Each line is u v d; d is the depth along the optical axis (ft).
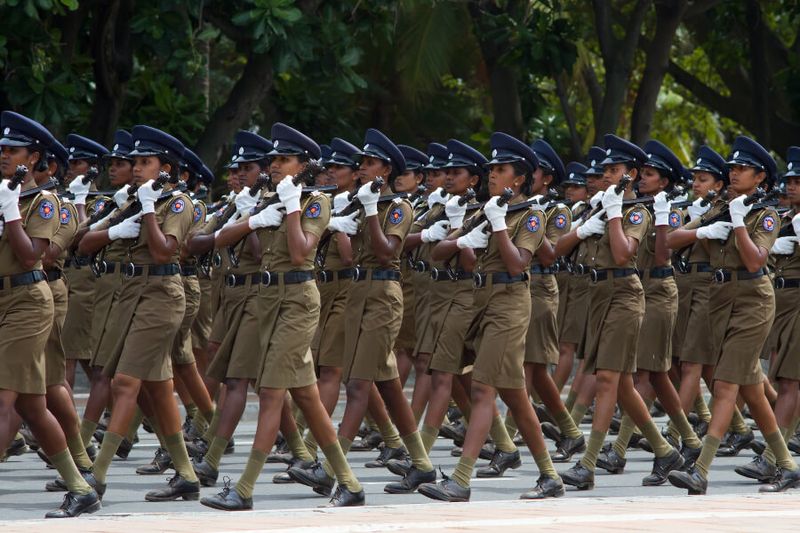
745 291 97.96
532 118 232.73
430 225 112.68
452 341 97.96
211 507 83.15
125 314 88.94
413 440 97.35
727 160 102.53
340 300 103.55
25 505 90.68
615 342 102.22
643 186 111.04
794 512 82.38
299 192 84.53
